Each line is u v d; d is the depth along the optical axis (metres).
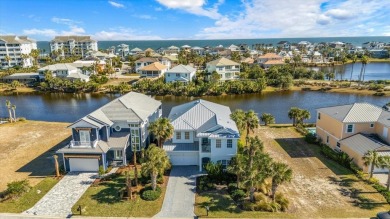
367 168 35.25
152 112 45.88
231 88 95.12
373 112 41.59
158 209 28.61
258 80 100.75
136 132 40.84
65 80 104.31
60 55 189.75
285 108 76.31
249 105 80.00
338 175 35.25
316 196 30.56
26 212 28.34
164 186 33.16
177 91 94.00
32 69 132.50
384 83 100.81
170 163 35.47
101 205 29.30
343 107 44.09
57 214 27.97
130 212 28.09
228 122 39.50
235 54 169.12
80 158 36.78
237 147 39.38
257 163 28.55
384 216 24.83
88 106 82.44
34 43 179.88
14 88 106.12
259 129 54.16
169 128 35.84
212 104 47.09
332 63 164.75
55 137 51.19
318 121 48.16
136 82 104.06
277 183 27.33
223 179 33.81
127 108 42.03
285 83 99.75
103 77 110.69
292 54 192.00
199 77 109.06
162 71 119.19
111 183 33.94
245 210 28.17
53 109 79.06
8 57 146.38
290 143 46.56
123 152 38.34
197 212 28.03
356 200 29.64
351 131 40.59
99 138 38.06
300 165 38.16
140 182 33.66
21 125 59.12
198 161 38.31
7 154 43.53
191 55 165.00
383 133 38.50
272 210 27.75
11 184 31.52
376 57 199.12
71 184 33.91
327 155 41.00
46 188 32.97
